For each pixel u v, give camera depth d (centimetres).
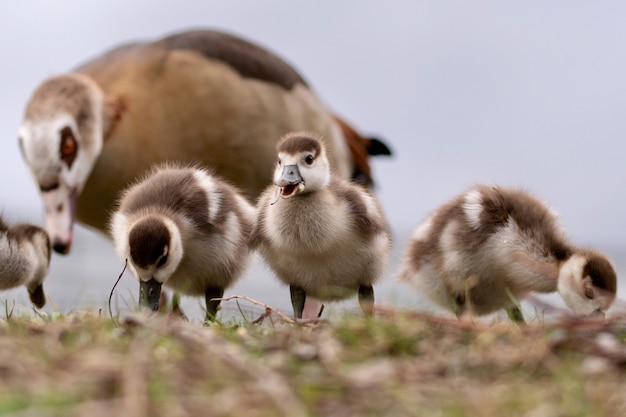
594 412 661
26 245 1384
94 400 664
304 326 995
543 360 781
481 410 660
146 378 708
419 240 1289
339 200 1167
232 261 1269
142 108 1788
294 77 1942
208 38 1872
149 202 1233
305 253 1162
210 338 864
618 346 826
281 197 1152
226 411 647
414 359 815
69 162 1680
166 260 1159
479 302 1287
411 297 1291
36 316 1171
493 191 1270
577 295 1208
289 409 652
